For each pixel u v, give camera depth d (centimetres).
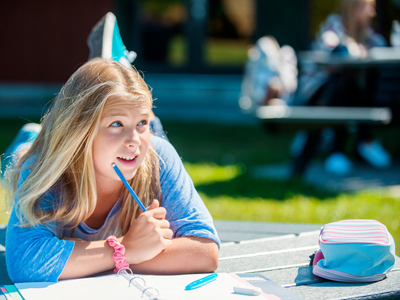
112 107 144
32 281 146
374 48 586
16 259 147
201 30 1100
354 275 152
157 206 159
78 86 147
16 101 1125
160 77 1118
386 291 145
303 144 534
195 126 908
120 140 145
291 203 456
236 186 512
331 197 472
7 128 859
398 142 750
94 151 148
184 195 168
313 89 562
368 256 151
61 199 154
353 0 565
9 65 1133
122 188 165
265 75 548
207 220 164
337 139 589
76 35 1116
